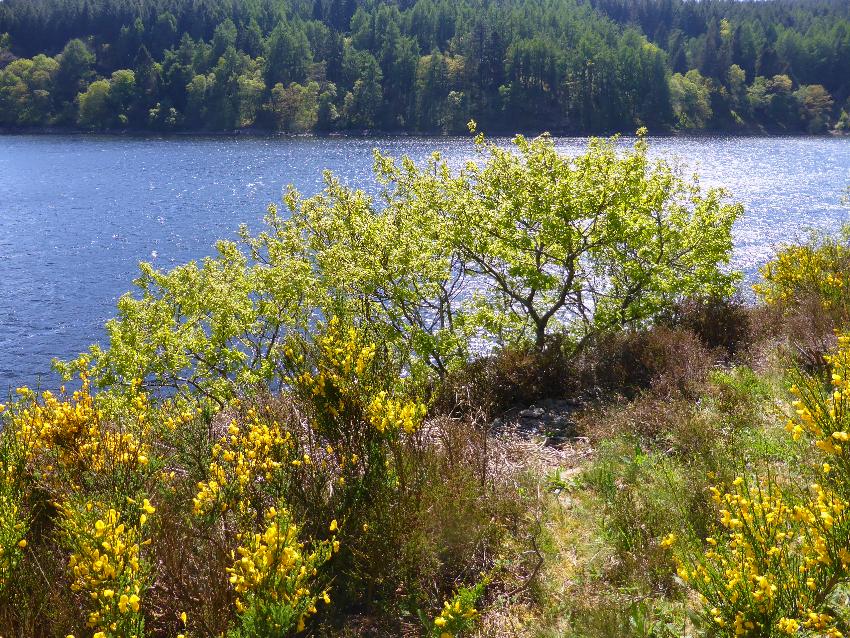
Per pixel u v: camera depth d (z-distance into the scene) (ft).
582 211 29.66
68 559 10.92
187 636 9.36
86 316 87.25
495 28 412.77
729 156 250.98
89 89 398.62
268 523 10.21
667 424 17.92
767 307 30.30
